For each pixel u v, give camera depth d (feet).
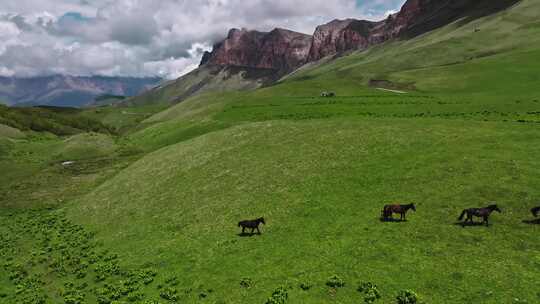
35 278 117.70
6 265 131.03
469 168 122.62
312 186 133.39
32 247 146.82
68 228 162.50
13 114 553.64
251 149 187.32
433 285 75.61
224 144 204.64
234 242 108.68
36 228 169.89
